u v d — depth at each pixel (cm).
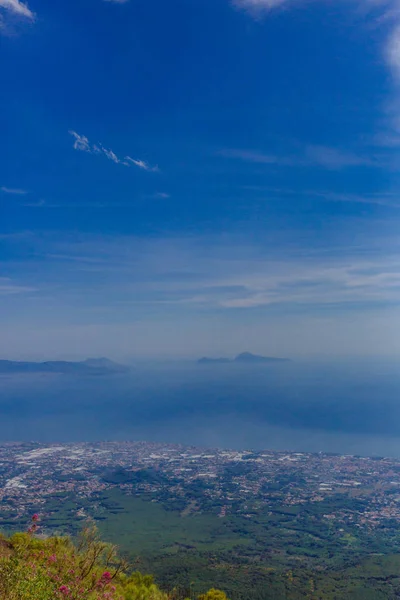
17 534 1015
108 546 924
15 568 712
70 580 753
